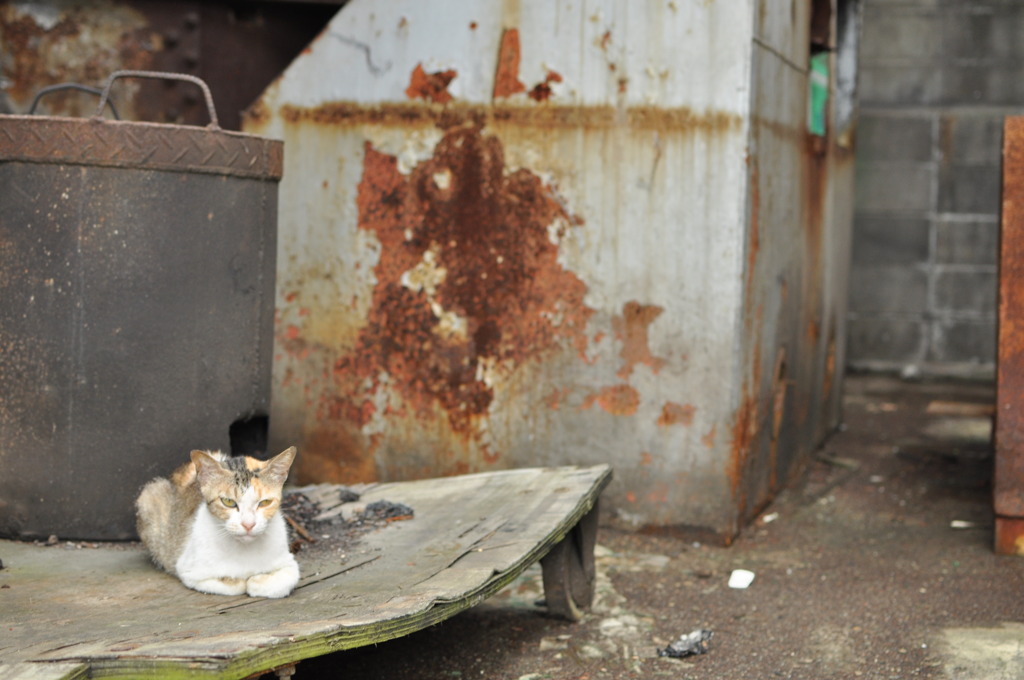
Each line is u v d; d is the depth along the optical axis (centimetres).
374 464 622
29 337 421
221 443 448
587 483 472
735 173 554
